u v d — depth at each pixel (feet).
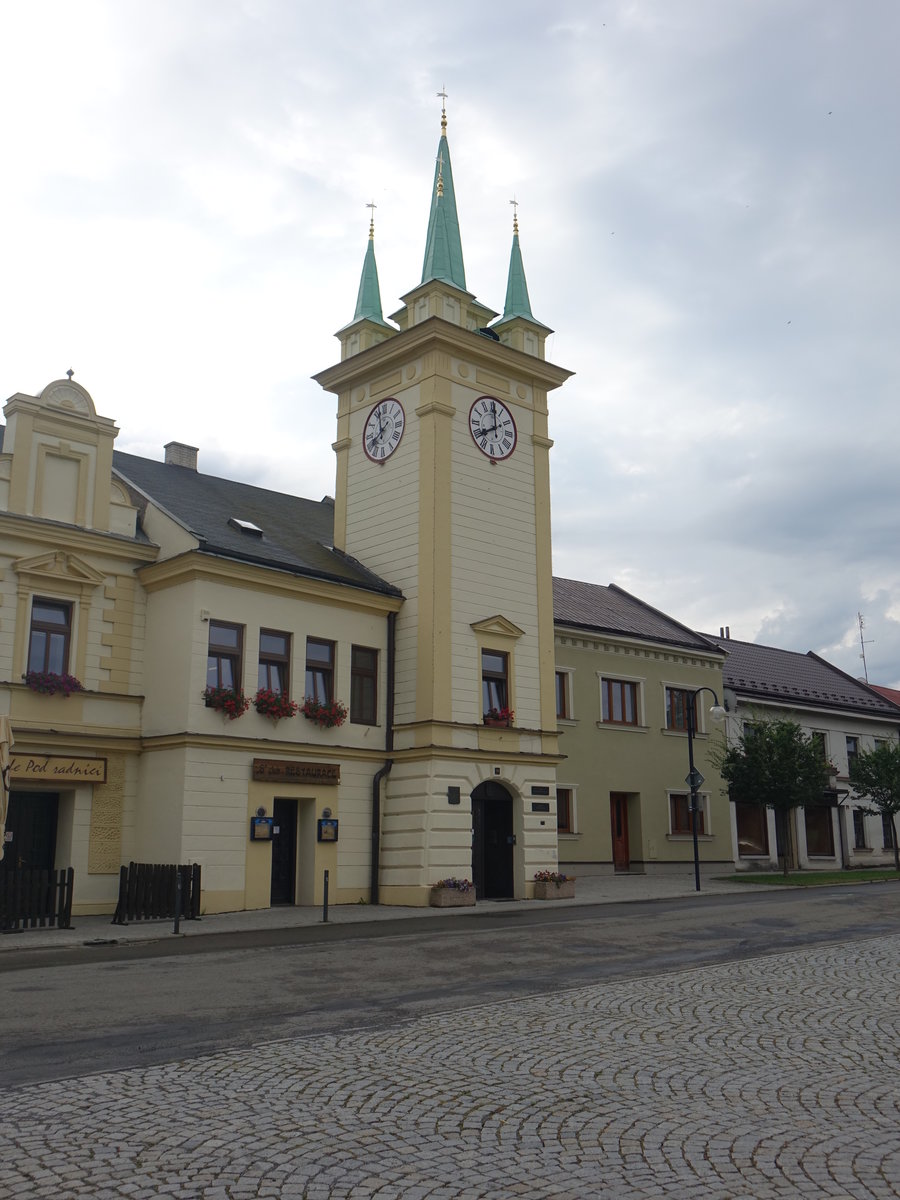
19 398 77.25
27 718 74.95
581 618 120.57
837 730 155.43
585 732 116.67
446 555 91.86
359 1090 24.71
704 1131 21.39
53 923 64.69
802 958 47.85
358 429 101.86
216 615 80.02
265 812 80.64
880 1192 17.84
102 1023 33.45
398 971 45.39
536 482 101.65
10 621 75.00
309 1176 18.89
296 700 84.74
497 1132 21.45
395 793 89.30
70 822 76.64
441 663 89.61
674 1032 31.50
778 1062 27.45
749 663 154.20
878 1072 26.22
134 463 98.07
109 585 81.05
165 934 61.72
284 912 77.25
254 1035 31.53
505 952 51.72
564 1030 31.83
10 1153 20.16
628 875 116.67
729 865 129.59
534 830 92.89
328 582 87.15
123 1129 21.66
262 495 110.01
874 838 157.89
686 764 127.34
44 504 78.23
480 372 98.37
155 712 80.18
